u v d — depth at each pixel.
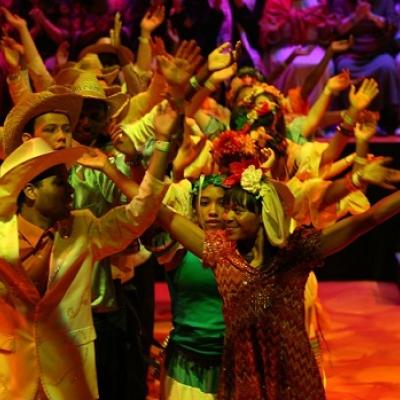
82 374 7.14
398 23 19.39
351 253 17.11
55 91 8.02
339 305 15.54
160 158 6.97
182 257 7.59
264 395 6.93
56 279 6.96
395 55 19.48
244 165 7.11
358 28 19.22
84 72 8.93
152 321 10.38
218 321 7.55
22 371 7.00
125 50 12.09
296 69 19.00
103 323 8.60
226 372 7.03
